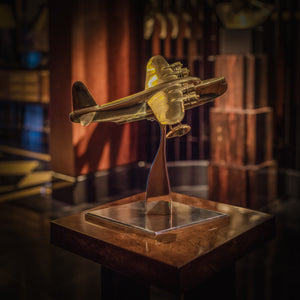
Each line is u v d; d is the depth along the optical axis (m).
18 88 6.87
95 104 1.31
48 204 4.01
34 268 2.71
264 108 3.84
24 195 4.28
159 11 4.31
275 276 2.57
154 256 1.10
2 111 8.16
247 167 3.76
